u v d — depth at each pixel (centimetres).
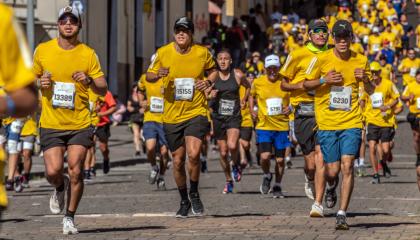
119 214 2825
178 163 2653
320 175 2647
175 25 2609
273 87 3434
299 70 2728
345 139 2394
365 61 2420
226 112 3559
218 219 2633
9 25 1049
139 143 5528
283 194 3503
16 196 3541
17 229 2473
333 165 2442
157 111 3881
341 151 2402
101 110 4484
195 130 2619
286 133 3425
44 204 3219
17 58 1052
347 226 2367
